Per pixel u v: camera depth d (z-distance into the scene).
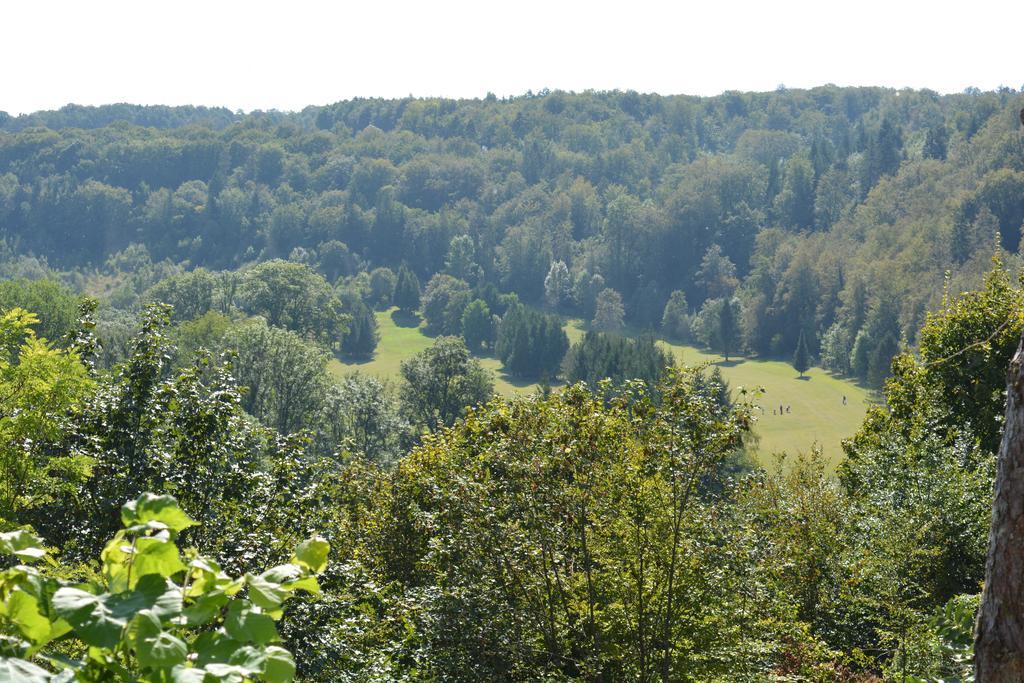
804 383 110.88
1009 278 21.81
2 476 9.16
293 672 1.91
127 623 1.80
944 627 10.56
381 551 13.97
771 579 13.00
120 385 11.09
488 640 9.89
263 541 9.20
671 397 10.52
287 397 52.25
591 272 174.12
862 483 19.38
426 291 164.50
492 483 10.48
